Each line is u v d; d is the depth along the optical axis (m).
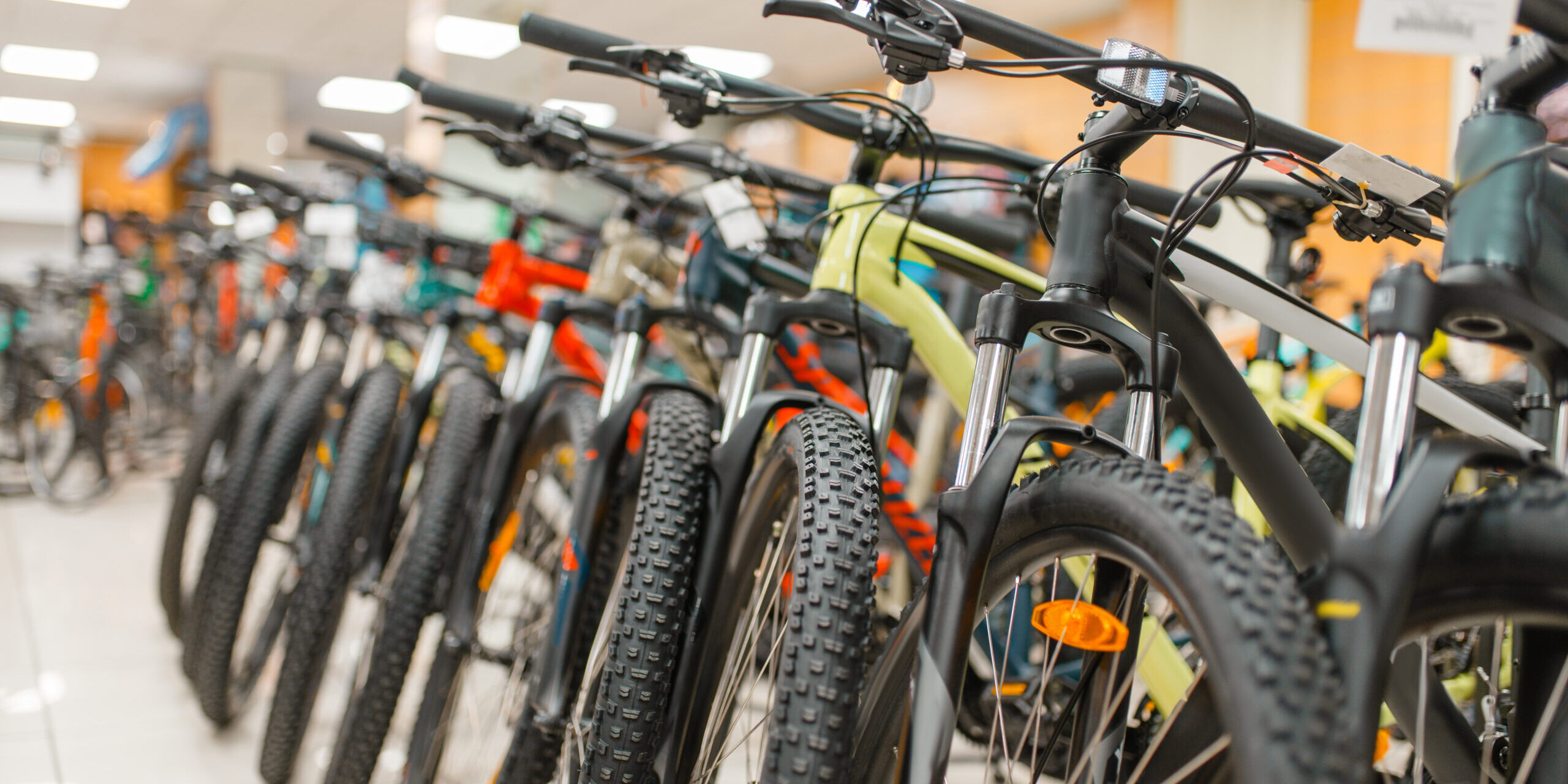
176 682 2.36
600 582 1.27
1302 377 2.18
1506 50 0.67
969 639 0.77
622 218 1.74
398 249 2.70
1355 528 0.64
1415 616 0.68
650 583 1.04
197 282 4.75
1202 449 2.17
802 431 0.97
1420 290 0.65
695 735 1.04
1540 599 0.64
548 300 1.63
